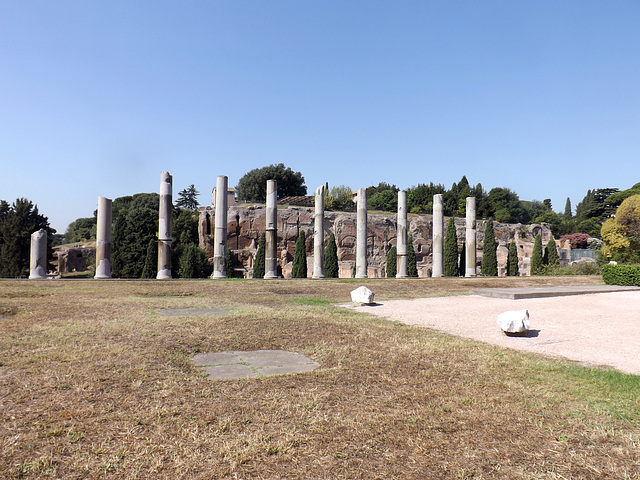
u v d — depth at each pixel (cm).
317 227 3678
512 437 548
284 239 4928
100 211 3134
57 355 884
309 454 496
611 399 688
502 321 1250
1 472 441
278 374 808
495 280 3216
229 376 793
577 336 1255
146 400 652
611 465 478
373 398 681
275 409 628
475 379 789
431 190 9325
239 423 577
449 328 1350
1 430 537
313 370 838
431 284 2806
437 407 647
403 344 1069
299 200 6288
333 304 1853
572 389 734
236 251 4819
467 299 2048
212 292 2253
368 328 1275
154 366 828
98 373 773
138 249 5153
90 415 592
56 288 2278
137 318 1364
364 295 1838
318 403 654
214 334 1145
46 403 629
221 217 3409
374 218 5353
